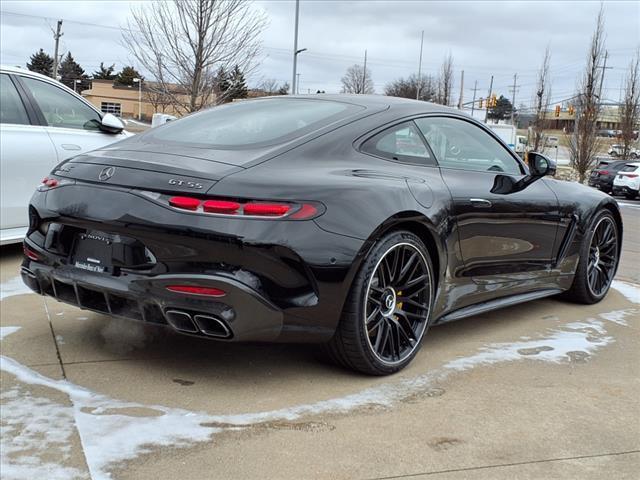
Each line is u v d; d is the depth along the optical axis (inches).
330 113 133.0
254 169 110.2
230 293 102.7
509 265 155.4
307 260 106.7
